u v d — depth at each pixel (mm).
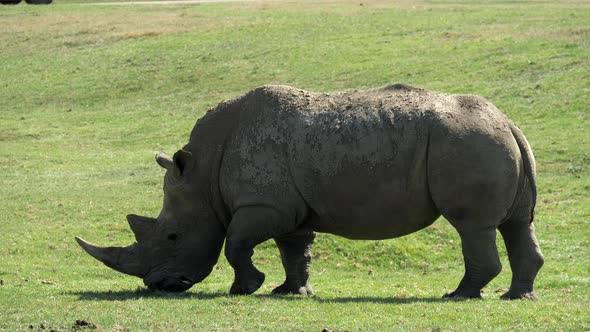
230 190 35938
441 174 33562
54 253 50688
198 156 36719
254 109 36125
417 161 33750
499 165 33500
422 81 90062
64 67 110312
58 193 63656
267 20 124938
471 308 32281
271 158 35281
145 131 85250
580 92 80688
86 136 84750
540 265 35500
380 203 34375
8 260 48812
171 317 30781
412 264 49500
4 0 160625
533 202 35031
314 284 44125
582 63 88688
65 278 44906
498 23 112062
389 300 34688
